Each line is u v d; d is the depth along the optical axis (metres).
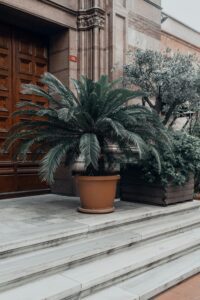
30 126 4.98
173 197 5.56
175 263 3.97
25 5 5.60
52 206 5.29
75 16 6.40
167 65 6.17
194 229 5.08
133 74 6.35
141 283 3.38
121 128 4.38
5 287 2.81
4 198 6.02
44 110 4.54
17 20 5.94
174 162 5.45
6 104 6.06
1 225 4.00
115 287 3.26
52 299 2.78
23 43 6.34
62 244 3.68
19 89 6.25
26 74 6.37
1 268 2.98
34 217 4.46
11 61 6.14
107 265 3.46
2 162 6.00
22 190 6.30
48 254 3.37
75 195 6.31
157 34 7.49
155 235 4.36
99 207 4.71
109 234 4.15
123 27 6.56
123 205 5.48
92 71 6.31
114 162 4.95
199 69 6.20
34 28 6.32
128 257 3.72
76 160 5.00
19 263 3.10
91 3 6.31
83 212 4.74
